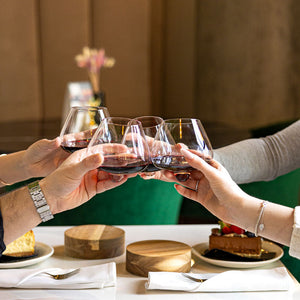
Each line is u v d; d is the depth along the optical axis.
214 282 1.20
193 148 1.22
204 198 1.33
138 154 1.17
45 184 1.20
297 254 1.17
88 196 1.32
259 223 1.21
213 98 5.88
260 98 5.50
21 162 1.51
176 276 1.24
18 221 1.20
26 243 1.40
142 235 1.61
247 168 1.70
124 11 6.23
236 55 5.60
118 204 1.79
